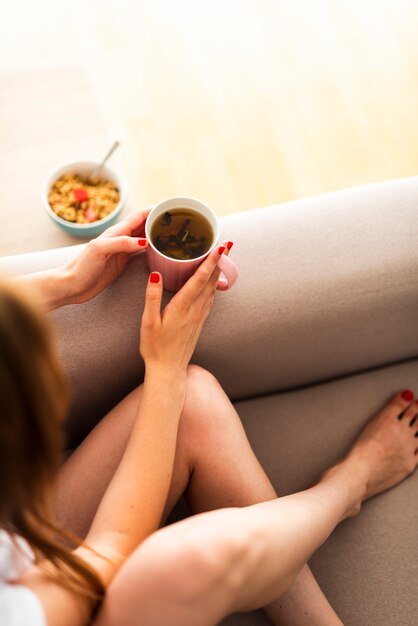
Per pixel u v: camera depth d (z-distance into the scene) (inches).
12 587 20.9
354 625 33.1
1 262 31.9
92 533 26.3
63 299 30.2
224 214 60.2
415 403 39.0
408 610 33.4
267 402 38.7
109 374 32.3
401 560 34.7
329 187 62.6
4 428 16.1
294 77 66.3
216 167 61.6
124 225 30.8
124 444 30.9
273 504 27.8
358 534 35.3
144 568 22.4
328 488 32.6
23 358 15.6
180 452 31.4
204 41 66.4
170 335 29.3
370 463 36.0
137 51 65.1
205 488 31.8
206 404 31.9
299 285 32.8
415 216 34.2
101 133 57.9
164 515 31.8
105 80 63.5
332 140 64.4
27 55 63.6
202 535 23.0
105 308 31.4
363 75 67.5
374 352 37.8
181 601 22.2
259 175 61.9
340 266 33.2
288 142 63.6
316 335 34.2
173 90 64.0
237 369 35.2
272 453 37.2
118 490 27.2
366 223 34.0
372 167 63.9
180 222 30.4
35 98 57.6
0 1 64.9
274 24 68.2
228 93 64.6
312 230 33.7
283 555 25.6
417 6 71.3
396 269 33.4
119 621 22.3
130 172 60.3
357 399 39.2
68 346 30.7
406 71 68.4
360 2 70.6
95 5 66.2
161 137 61.9
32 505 19.4
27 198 53.7
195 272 29.1
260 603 26.6
